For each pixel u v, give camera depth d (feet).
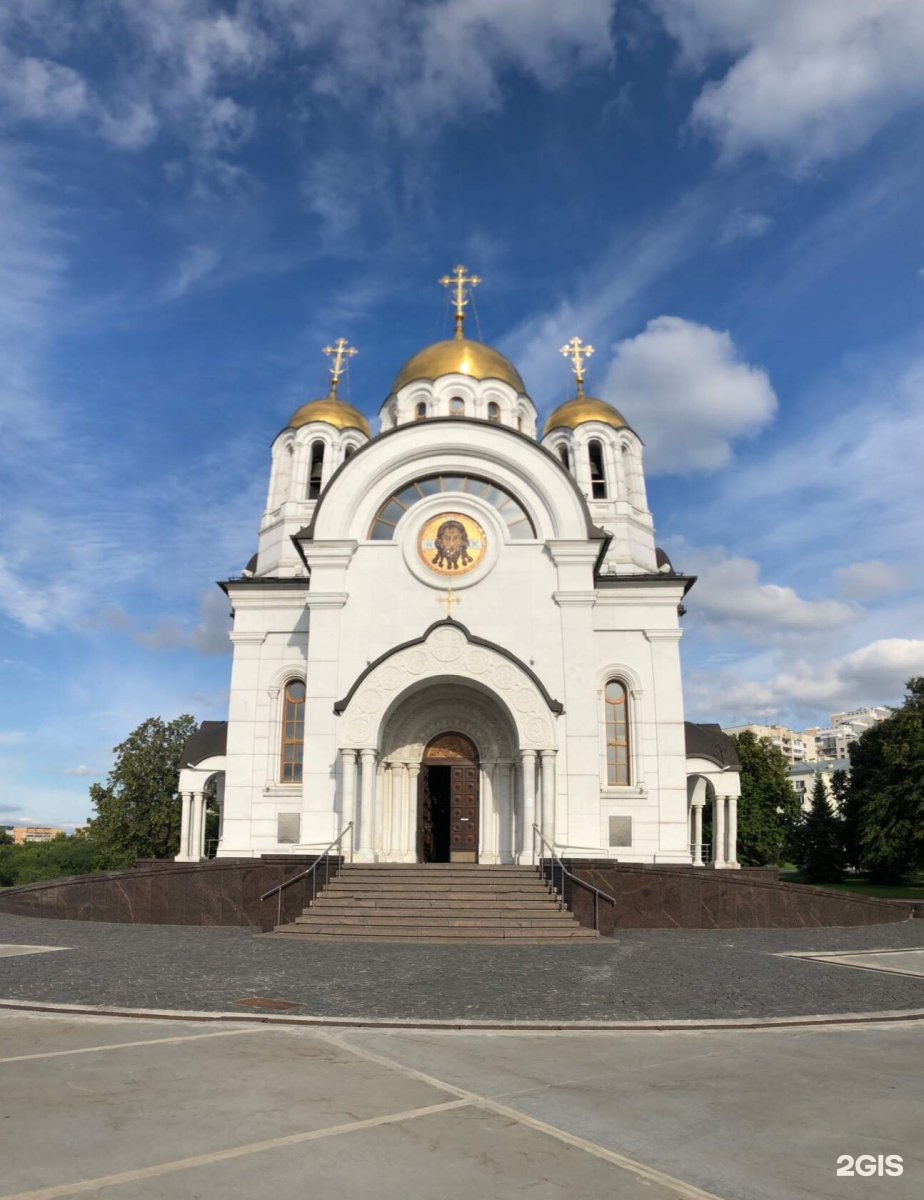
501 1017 36.83
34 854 335.26
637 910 78.74
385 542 96.12
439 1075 27.53
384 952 58.54
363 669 92.94
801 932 76.54
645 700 102.83
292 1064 28.58
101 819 183.21
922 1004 41.70
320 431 127.24
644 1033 34.53
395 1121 22.80
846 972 51.85
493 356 129.39
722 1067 28.99
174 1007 38.24
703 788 129.08
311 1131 21.91
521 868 78.28
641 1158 20.48
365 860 83.41
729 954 59.52
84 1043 31.50
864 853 165.27
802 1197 18.38
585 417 129.90
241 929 73.26
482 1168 19.65
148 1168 19.35
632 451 131.64
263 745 102.63
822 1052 31.50
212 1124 22.38
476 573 94.63
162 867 90.74
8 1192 17.99
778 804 213.46
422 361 128.36
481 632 93.20
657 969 51.62
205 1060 28.99
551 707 85.76
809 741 620.08
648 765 100.83
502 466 98.48
